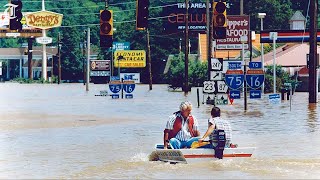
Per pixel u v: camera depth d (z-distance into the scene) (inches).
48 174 1775.3
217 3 3531.0
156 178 1690.5
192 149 1892.2
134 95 6791.3
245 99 4089.6
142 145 2364.7
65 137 2657.5
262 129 2896.2
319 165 1875.0
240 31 5649.6
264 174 1731.1
